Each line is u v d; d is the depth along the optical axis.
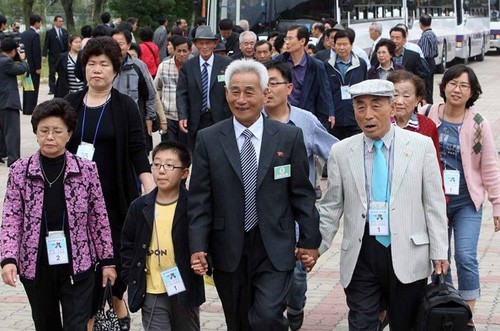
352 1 27.67
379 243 6.59
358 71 15.14
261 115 6.62
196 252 6.42
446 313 6.23
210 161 6.50
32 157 6.80
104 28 16.36
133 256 6.86
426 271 6.62
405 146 6.59
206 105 13.85
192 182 6.54
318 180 8.61
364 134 6.66
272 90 7.97
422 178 6.58
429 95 18.05
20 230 6.73
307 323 8.88
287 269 6.48
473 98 8.10
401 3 33.88
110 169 7.68
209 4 26.83
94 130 7.63
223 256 6.51
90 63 7.66
